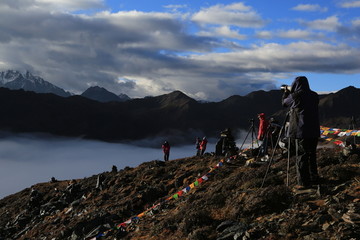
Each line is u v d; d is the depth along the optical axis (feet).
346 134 45.91
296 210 25.48
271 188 29.60
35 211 98.94
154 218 42.96
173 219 35.47
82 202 85.61
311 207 24.89
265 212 27.84
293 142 41.39
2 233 90.99
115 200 76.74
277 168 38.45
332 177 29.53
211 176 52.60
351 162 32.94
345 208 22.74
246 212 28.86
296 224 23.08
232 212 29.89
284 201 27.91
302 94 27.14
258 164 48.03
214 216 31.37
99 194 87.35
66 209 87.66
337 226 21.18
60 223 72.18
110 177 98.12
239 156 60.90
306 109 27.09
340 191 26.21
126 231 42.52
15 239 84.33
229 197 33.81
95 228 57.26
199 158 91.40
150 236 34.88
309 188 28.27
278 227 23.90
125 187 84.48
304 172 28.60
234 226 26.84
